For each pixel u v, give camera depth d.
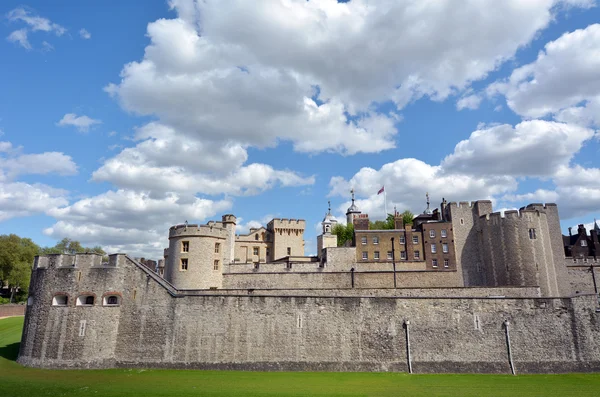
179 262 49.06
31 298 39.19
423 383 32.19
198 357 37.50
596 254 76.19
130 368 37.12
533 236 53.44
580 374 36.44
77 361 36.38
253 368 37.12
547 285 52.19
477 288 44.75
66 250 101.88
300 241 82.31
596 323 37.94
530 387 31.03
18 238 85.44
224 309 38.50
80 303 38.47
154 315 38.47
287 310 38.53
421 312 38.62
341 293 44.88
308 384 31.27
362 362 37.41
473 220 60.78
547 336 37.84
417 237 62.62
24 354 37.59
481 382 32.84
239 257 79.62
